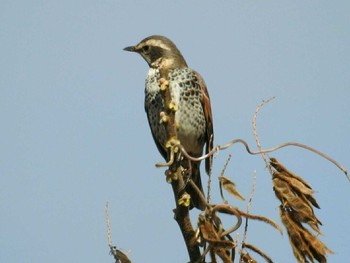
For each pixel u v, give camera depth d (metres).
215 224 8.33
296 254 7.89
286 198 8.02
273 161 8.30
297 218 7.96
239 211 8.16
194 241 9.09
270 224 7.98
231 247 8.17
